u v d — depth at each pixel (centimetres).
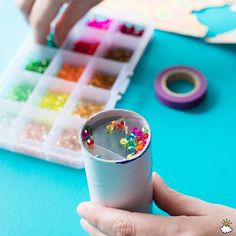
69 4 54
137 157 33
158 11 59
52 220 44
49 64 55
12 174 48
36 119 52
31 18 54
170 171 47
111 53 57
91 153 33
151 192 38
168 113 51
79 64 56
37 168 48
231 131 49
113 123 35
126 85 53
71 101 52
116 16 59
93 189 35
